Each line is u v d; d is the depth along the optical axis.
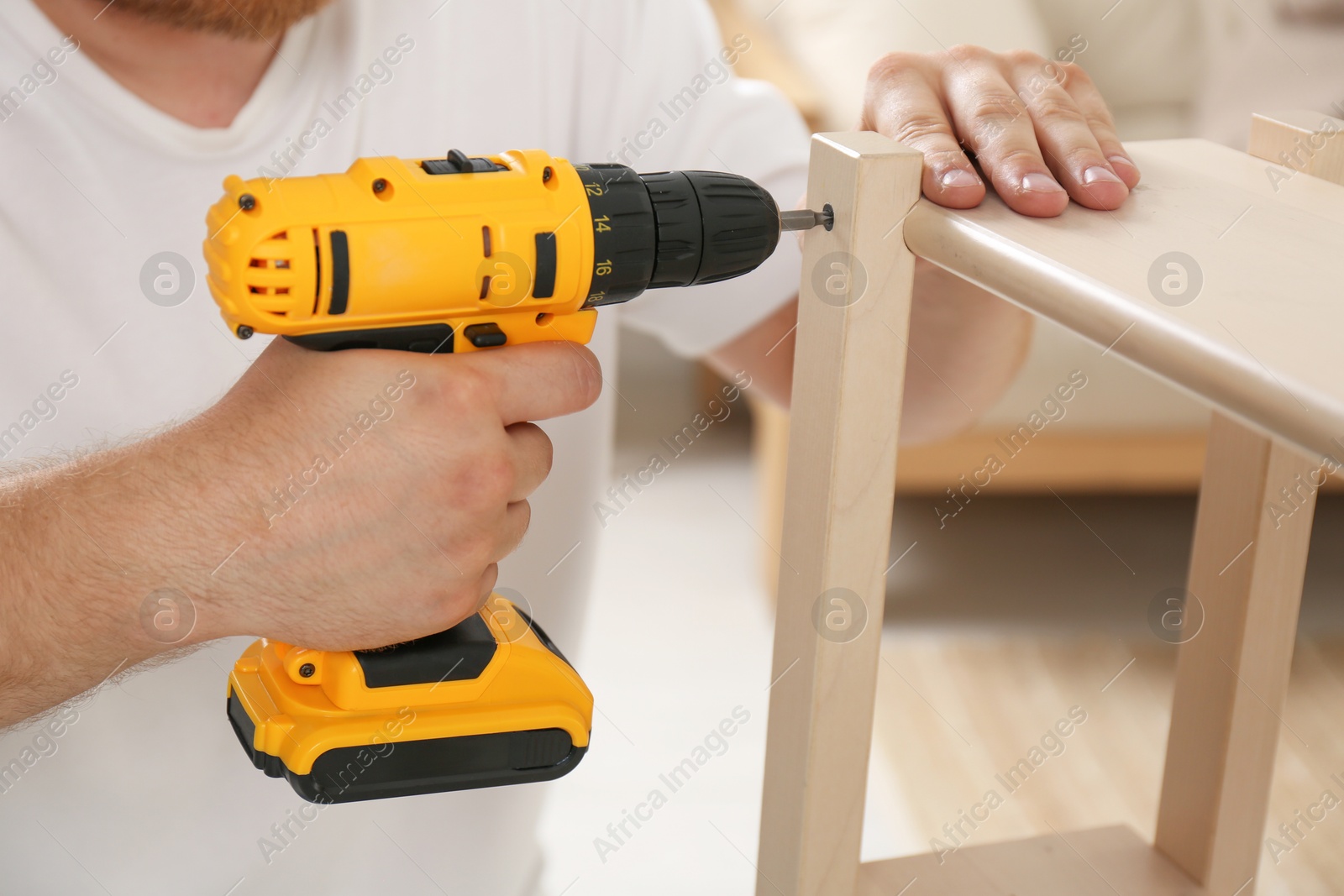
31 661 0.47
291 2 0.59
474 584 0.50
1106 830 0.62
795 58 1.71
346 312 0.45
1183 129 1.80
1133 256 0.41
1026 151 0.48
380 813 0.72
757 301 0.78
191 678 0.66
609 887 1.27
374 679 0.49
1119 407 1.65
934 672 1.60
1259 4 1.79
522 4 0.72
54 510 0.47
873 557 0.49
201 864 0.69
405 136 0.70
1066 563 1.84
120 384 0.64
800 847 0.52
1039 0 1.83
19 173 0.60
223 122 0.65
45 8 0.59
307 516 0.46
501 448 0.48
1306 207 0.47
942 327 0.74
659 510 1.99
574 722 0.51
